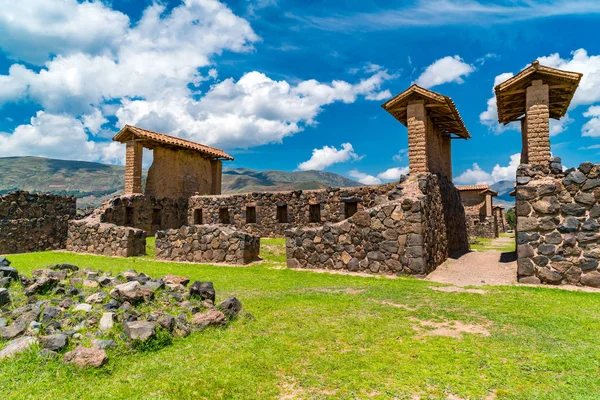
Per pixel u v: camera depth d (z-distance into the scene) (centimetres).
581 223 962
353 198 1953
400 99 1516
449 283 1027
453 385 409
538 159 1322
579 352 499
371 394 391
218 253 1419
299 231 1319
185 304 660
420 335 577
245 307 735
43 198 2023
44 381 401
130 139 2372
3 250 1802
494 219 3681
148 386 404
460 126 1812
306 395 390
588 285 941
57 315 545
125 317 546
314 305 754
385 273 1171
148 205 2320
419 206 1141
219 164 3061
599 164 955
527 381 419
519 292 885
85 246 1766
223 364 463
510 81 1377
